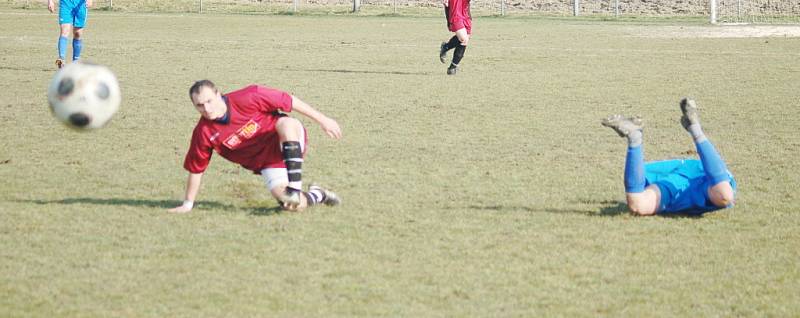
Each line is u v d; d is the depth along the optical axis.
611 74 59.12
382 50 76.38
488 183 28.86
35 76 57.06
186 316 17.47
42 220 24.12
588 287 19.23
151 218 24.36
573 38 90.19
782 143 35.66
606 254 21.44
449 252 21.47
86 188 28.11
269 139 24.61
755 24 111.31
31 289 18.92
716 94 49.38
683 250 21.83
